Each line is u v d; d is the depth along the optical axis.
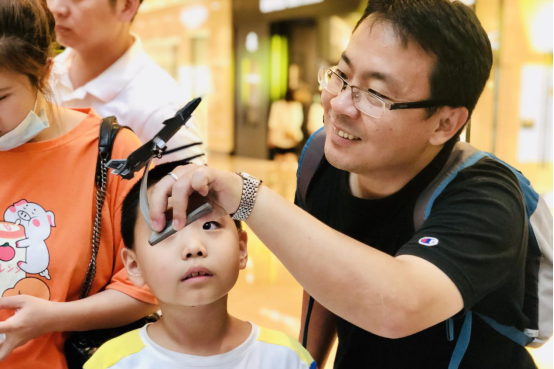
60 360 1.29
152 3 11.11
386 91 1.07
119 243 1.34
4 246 1.21
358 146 1.13
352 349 1.36
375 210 1.27
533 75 5.52
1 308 1.17
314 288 0.99
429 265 1.00
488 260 1.04
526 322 1.26
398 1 1.09
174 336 1.17
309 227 0.99
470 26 1.10
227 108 10.76
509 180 1.18
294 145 9.73
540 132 5.54
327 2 8.80
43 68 1.20
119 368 1.13
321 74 1.23
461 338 1.18
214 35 10.76
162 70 2.03
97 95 1.93
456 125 1.15
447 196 1.15
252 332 1.21
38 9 1.18
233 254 1.13
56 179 1.28
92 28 1.85
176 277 1.10
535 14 5.40
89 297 1.28
